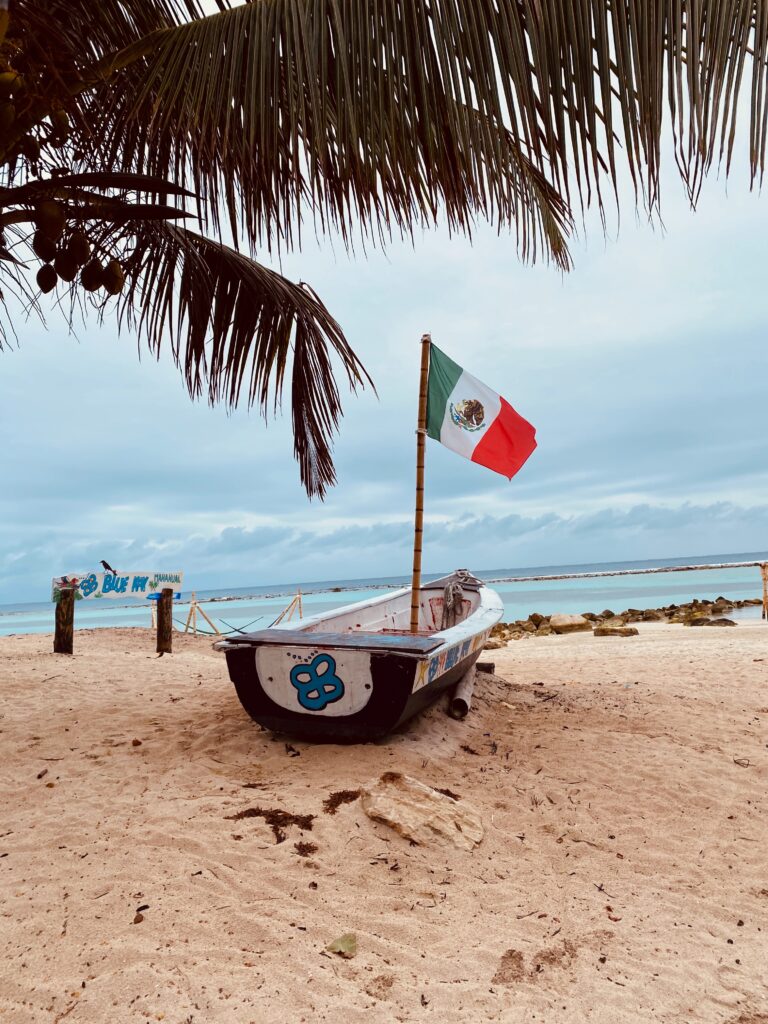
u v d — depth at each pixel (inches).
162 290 216.4
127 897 107.0
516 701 252.7
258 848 124.3
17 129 109.7
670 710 246.2
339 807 140.2
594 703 256.8
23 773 166.2
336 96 107.4
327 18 109.3
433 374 239.8
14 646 394.0
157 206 97.1
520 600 1465.3
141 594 448.5
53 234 98.7
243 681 178.4
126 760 175.0
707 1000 94.2
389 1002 88.9
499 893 119.3
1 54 105.7
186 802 142.9
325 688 172.7
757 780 175.9
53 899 106.3
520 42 91.1
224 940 98.3
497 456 247.0
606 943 106.6
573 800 160.2
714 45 84.7
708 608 861.2
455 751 185.5
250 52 115.9
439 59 97.2
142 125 144.8
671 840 143.9
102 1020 81.5
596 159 88.5
